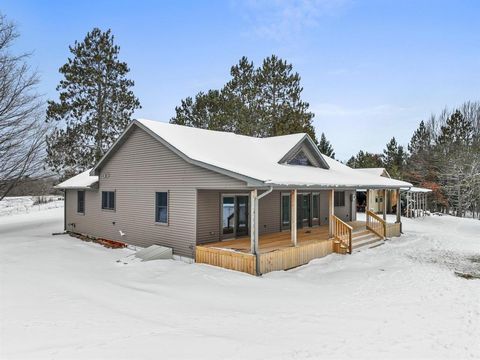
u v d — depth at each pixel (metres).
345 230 13.54
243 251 10.38
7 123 19.09
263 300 7.59
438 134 50.66
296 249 11.30
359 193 32.03
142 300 7.38
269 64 33.41
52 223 23.38
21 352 4.60
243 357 4.62
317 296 7.98
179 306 7.06
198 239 11.70
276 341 5.25
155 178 13.20
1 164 19.05
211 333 5.54
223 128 32.31
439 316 6.59
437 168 41.34
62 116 29.91
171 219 12.49
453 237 18.44
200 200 11.80
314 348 5.00
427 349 5.05
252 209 10.04
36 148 20.12
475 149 38.44
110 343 4.97
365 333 5.67
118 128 31.59
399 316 6.58
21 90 19.61
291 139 15.95
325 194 18.53
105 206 15.91
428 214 31.50
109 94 31.91
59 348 4.75
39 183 22.83
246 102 33.16
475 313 6.79
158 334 5.40
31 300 7.08
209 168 10.79
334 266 11.29
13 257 11.54
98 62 31.34
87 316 6.20
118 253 12.95
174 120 35.31
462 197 36.41
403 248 14.96
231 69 34.00
